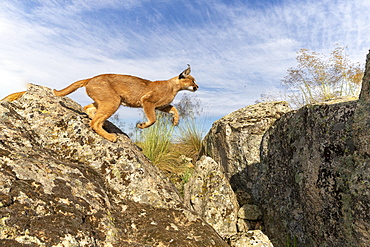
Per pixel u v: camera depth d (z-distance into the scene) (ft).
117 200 10.10
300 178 12.86
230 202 15.35
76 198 8.02
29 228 6.10
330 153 10.82
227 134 19.44
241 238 11.82
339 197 10.13
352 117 10.52
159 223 9.47
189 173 22.71
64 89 13.23
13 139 9.36
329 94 24.72
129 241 8.20
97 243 7.16
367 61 9.61
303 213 12.76
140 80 15.10
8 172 7.32
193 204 15.57
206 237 9.31
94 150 11.62
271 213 15.20
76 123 12.38
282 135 15.65
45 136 11.44
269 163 16.65
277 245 14.16
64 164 9.55
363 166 8.98
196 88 17.90
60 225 6.66
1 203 6.13
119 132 14.76
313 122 12.14
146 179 11.25
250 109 20.68
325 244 10.71
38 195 7.14
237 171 18.88
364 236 8.69
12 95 13.19
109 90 13.51
